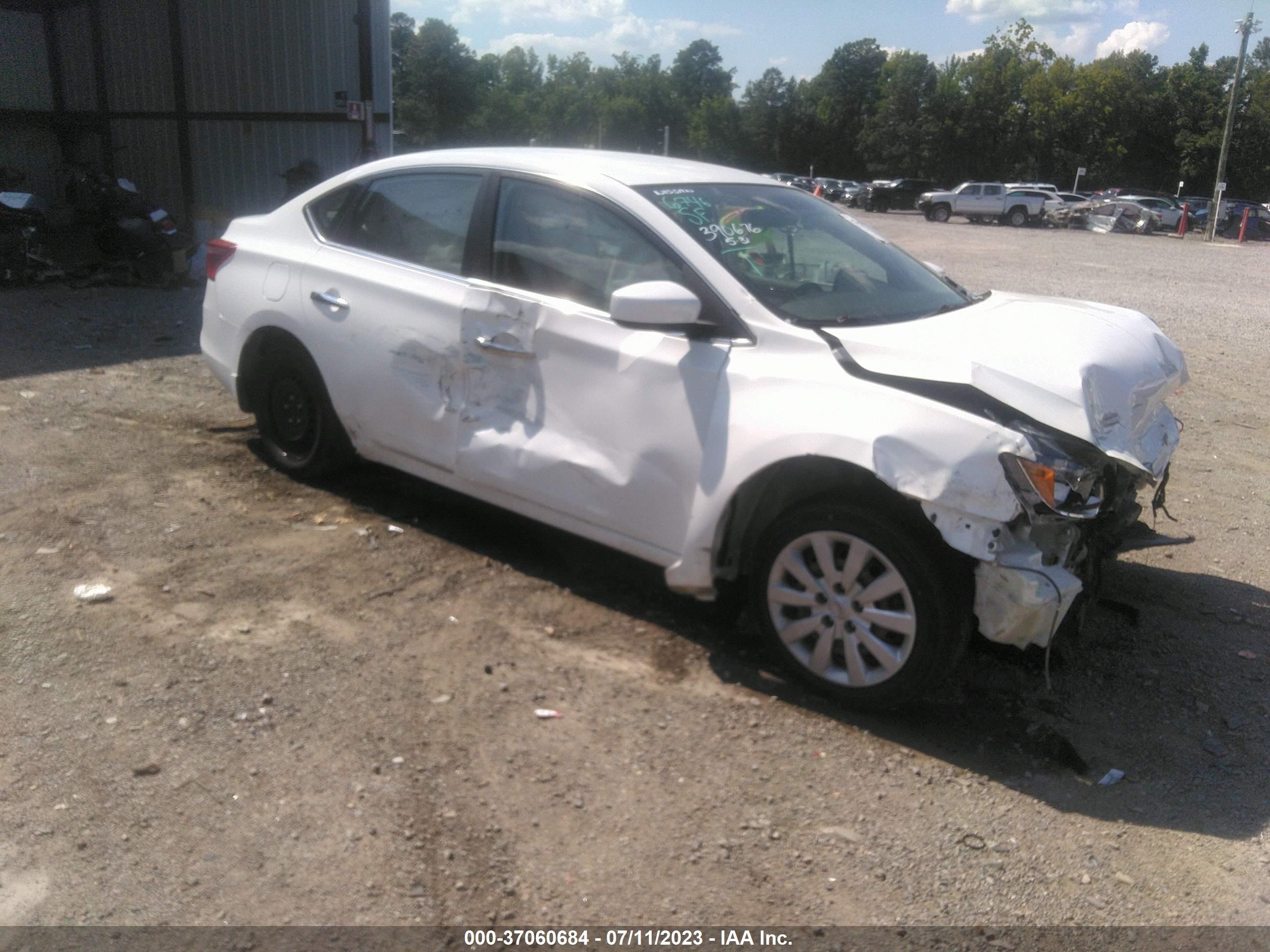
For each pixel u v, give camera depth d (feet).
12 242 34.73
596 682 11.83
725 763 10.50
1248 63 309.22
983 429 10.32
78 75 56.49
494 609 13.39
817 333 11.56
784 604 11.77
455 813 9.49
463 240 14.23
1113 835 9.78
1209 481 20.48
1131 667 12.96
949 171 289.74
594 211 13.14
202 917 8.17
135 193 37.42
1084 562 11.84
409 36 374.84
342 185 16.11
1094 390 10.97
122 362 24.89
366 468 18.13
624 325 12.25
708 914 8.50
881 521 10.78
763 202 14.24
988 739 11.24
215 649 12.00
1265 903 9.02
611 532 12.84
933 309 13.42
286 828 9.18
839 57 346.13
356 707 11.03
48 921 8.07
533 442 13.30
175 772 9.85
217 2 52.65
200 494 16.52
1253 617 14.52
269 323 16.39
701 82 459.73
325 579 13.88
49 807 9.31
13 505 15.62
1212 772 10.85
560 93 399.44
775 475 12.02
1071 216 135.64
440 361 14.20
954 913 8.70
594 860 9.02
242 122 53.98
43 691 11.01
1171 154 267.18
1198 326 41.52
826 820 9.74
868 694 11.24
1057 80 272.31
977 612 10.60
